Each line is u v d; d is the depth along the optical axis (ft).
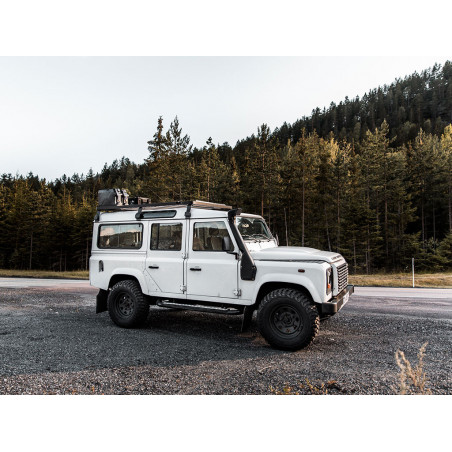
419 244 117.70
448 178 127.65
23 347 16.84
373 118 459.73
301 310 15.75
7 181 312.50
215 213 18.61
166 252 20.10
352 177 130.72
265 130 118.42
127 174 422.41
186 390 11.69
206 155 187.32
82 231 156.46
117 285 21.45
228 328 20.90
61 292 38.42
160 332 19.92
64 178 539.29
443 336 18.44
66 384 12.21
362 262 124.57
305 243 126.21
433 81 538.47
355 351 15.96
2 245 161.38
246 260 17.31
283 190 122.72
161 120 113.50
